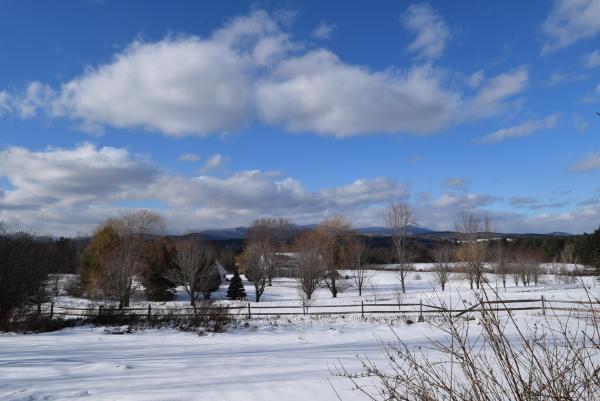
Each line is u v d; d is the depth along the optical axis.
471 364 3.57
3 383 6.98
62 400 5.89
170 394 6.07
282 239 71.69
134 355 10.27
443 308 5.36
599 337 3.44
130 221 44.25
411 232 48.38
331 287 46.22
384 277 59.72
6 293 18.52
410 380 4.38
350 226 52.25
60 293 45.97
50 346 12.28
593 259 34.06
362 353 9.63
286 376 7.14
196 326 17.91
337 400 5.52
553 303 19.31
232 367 8.20
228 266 80.50
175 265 41.62
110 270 35.09
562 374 3.20
